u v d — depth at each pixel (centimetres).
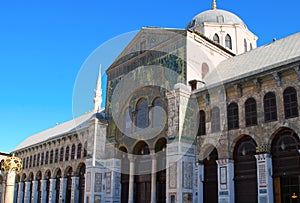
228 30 4069
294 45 2575
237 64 2847
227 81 2473
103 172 3078
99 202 3025
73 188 4028
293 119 2119
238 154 2416
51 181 4497
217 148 2486
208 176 2555
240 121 2403
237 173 2391
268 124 2242
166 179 2486
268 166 2186
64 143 4456
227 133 2452
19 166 2777
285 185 2144
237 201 2347
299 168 2077
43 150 4928
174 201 2392
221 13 4244
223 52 3278
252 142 2352
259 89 2336
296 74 2158
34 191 4878
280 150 2194
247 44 4197
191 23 4300
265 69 2269
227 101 2516
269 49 2788
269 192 2139
